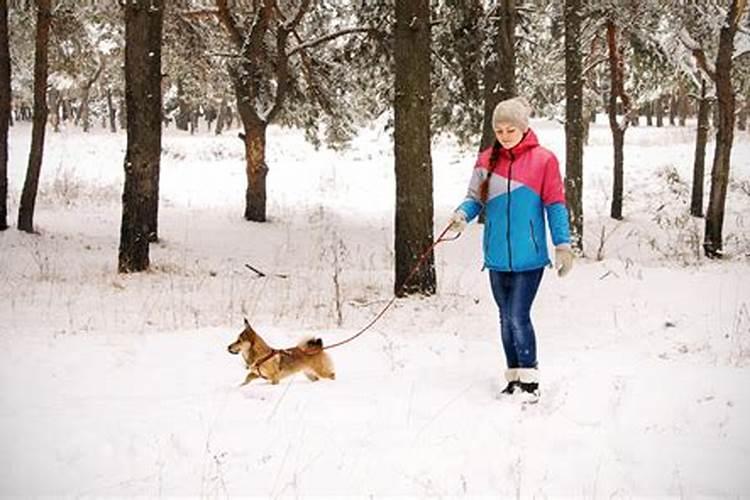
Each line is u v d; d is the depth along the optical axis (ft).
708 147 128.47
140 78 41.98
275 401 18.15
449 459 14.74
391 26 65.87
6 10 55.21
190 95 76.95
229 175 109.29
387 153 134.31
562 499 13.14
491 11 64.44
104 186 91.97
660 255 61.26
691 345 25.23
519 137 18.40
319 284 39.83
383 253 61.98
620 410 17.53
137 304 32.55
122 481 13.76
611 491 13.48
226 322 28.96
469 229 69.56
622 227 79.92
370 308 32.81
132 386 19.86
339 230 72.43
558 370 20.88
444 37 64.80
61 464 14.52
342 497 13.15
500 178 18.61
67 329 27.12
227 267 50.29
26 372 20.94
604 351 23.73
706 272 40.83
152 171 43.14
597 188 101.04
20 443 15.42
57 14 61.26
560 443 15.55
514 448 15.31
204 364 22.11
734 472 14.26
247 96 71.10
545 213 18.70
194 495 13.15
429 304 33.63
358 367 21.75
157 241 59.11
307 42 72.18
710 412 17.46
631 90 85.05
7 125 56.08
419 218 35.96
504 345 19.07
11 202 72.84
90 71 76.74
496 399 18.47
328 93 75.72
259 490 13.38
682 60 70.90
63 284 36.96
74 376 20.74
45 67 56.13
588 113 97.96
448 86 69.77
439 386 19.54
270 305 33.37
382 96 71.61
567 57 55.93
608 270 40.65
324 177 108.99
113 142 142.51
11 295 33.35
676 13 60.03
